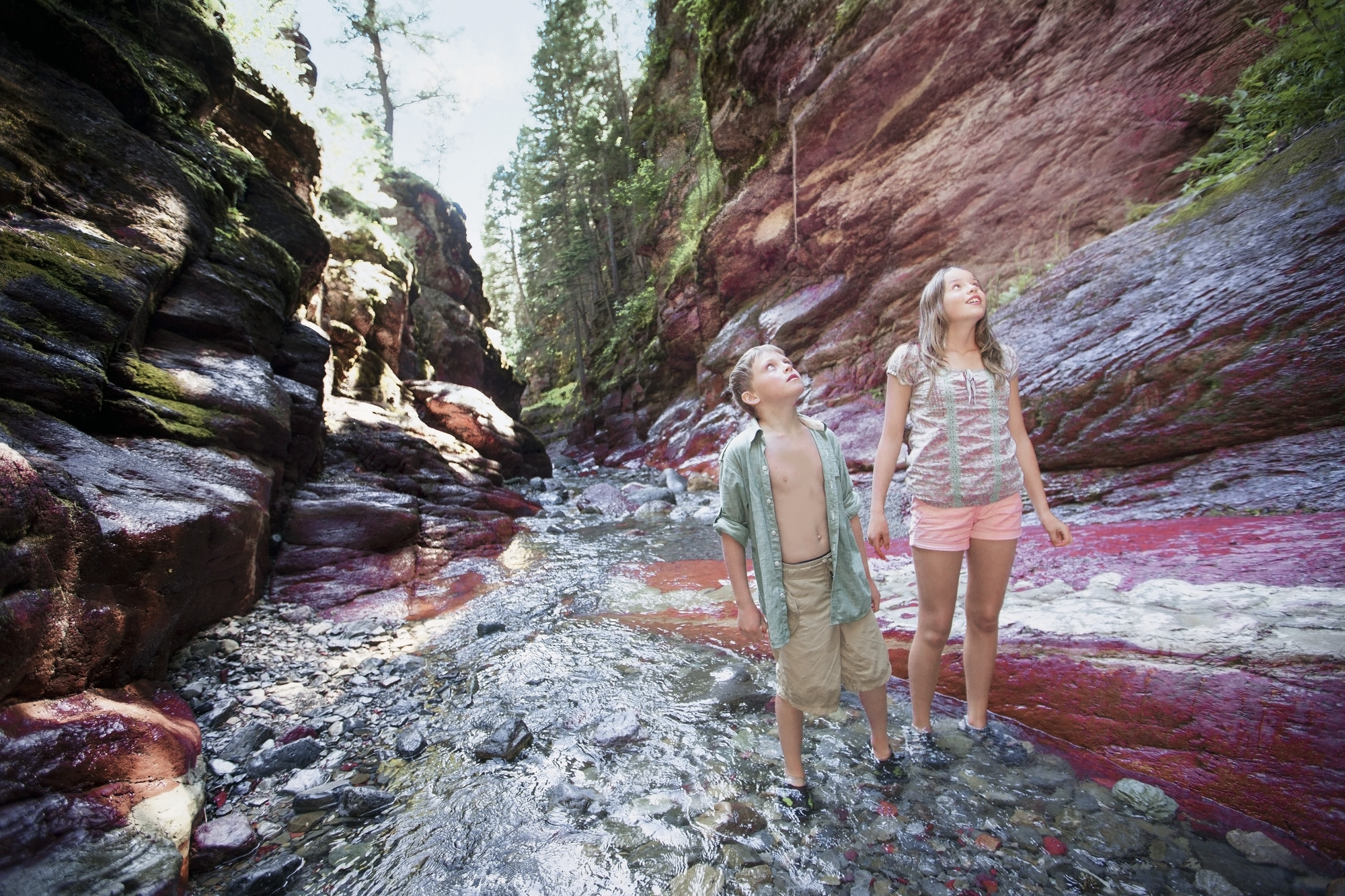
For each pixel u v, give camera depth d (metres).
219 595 4.08
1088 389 4.98
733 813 2.00
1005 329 6.24
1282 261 4.40
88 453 3.46
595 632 4.03
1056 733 2.28
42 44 5.19
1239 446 4.20
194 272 5.76
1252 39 6.86
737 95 14.70
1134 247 5.78
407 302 14.59
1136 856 1.69
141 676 2.93
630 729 2.63
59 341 3.84
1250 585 2.71
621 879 1.77
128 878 1.67
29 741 1.84
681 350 18.16
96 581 2.59
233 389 5.17
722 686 3.03
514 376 27.33
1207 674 2.23
